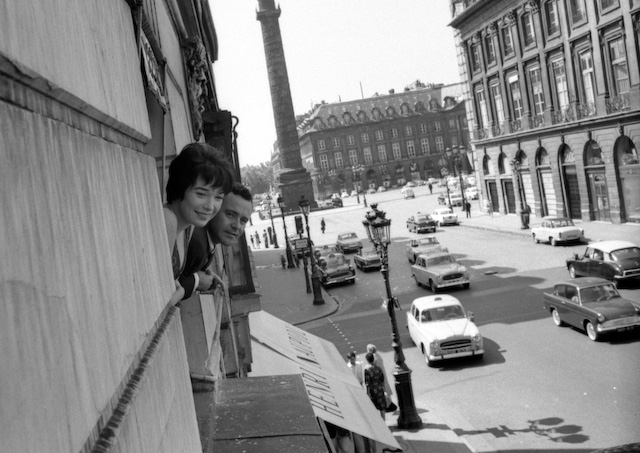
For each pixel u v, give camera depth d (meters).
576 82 41.41
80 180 1.12
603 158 39.53
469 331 18.39
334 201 110.50
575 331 19.44
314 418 3.35
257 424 3.30
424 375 18.02
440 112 146.12
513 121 50.28
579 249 34.00
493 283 29.48
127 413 1.17
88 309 1.07
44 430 0.81
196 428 2.29
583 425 12.84
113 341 1.20
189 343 3.82
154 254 1.88
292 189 107.81
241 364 8.55
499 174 54.53
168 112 3.88
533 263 32.47
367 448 10.89
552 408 14.00
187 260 3.29
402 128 146.00
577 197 43.59
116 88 1.57
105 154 1.36
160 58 3.63
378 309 28.61
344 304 30.88
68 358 0.93
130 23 2.22
